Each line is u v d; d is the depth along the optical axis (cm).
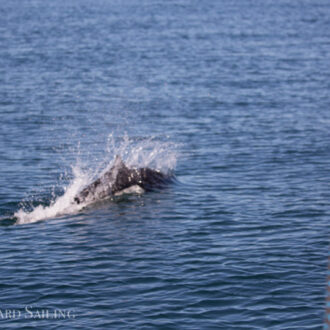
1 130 8725
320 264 3934
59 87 12619
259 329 3112
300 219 4888
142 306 3397
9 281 3759
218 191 5788
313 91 11988
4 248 4350
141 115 9912
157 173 6116
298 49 19262
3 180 6212
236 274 3797
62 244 4422
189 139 8188
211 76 14075
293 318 3216
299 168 6600
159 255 4166
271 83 13050
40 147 7806
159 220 4953
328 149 7438
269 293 3525
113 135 8569
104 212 5209
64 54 18238
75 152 7588
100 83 13175
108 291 3600
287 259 4034
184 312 3322
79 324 3206
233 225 4781
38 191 5834
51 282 3734
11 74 14362
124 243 4422
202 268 3909
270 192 5706
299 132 8450
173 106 10600
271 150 7450
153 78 13812
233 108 10338
